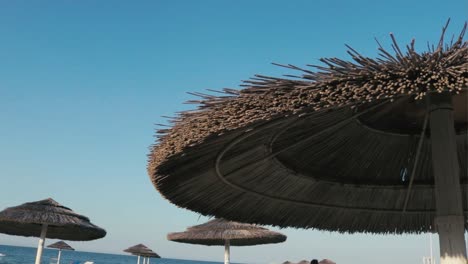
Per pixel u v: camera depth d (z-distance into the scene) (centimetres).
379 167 493
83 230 1299
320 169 489
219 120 323
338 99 288
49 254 13362
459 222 334
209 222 1520
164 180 429
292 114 308
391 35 288
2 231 1445
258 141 404
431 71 278
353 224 564
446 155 343
